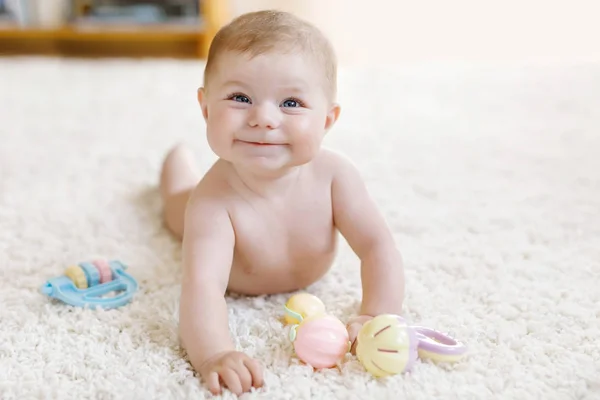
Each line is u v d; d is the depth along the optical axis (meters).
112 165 1.43
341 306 0.89
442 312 0.87
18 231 1.12
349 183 0.89
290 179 0.85
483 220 1.15
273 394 0.70
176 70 2.30
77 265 0.96
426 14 2.71
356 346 0.77
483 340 0.81
